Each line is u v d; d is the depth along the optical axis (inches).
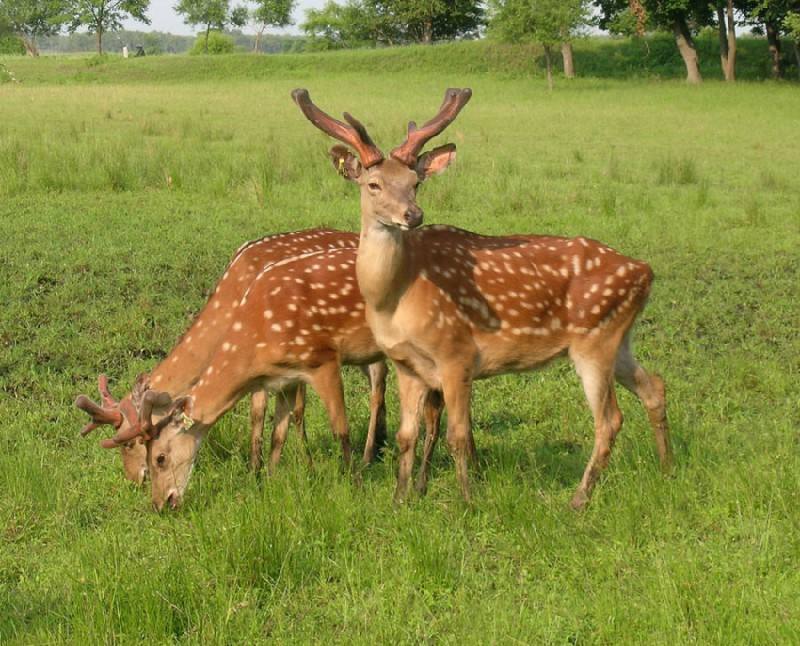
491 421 258.8
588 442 241.3
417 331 196.9
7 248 398.3
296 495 196.1
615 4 1814.7
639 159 746.8
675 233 468.4
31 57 2361.0
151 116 1023.6
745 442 230.7
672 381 283.1
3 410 253.1
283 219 478.9
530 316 206.1
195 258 402.3
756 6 1683.1
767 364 294.0
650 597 161.5
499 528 193.6
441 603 166.9
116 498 207.5
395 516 195.0
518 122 1059.3
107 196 527.5
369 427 236.8
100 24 3036.4
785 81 1692.9
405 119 1059.9
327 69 2032.5
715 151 812.0
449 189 541.0
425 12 2682.1
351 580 171.2
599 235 462.0
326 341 213.0
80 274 371.6
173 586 163.0
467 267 203.0
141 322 321.7
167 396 202.5
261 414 225.1
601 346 211.8
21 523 195.5
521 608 160.6
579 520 193.5
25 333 310.3
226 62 2063.2
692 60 1699.1
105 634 150.3
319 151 670.5
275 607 163.3
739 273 403.9
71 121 915.4
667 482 203.9
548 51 1619.1
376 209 185.6
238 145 756.0
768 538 181.9
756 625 152.8
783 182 621.6
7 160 561.3
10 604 164.4
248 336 210.2
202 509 197.3
